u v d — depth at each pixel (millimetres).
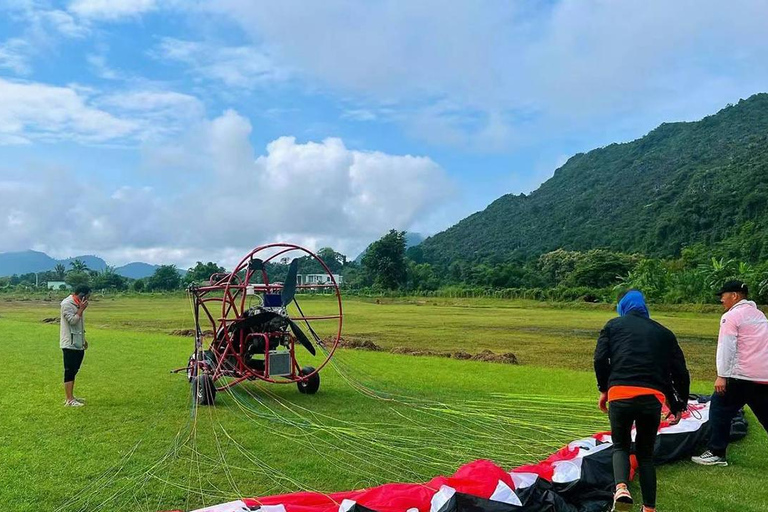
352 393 9711
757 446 6629
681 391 4730
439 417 7824
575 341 20531
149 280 83625
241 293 9992
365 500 4121
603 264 65750
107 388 9875
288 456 6020
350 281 93750
